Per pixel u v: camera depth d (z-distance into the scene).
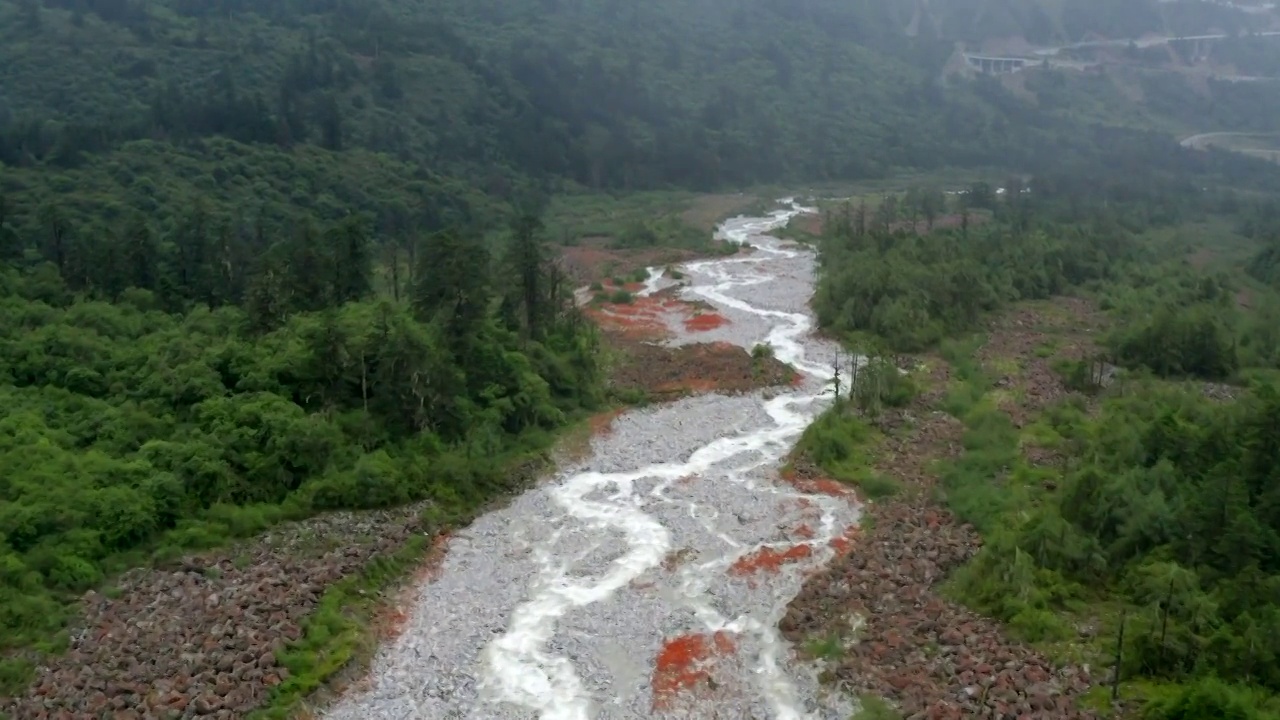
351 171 119.94
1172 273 93.94
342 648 37.97
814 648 38.56
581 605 42.28
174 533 43.78
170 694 34.12
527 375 59.97
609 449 58.69
